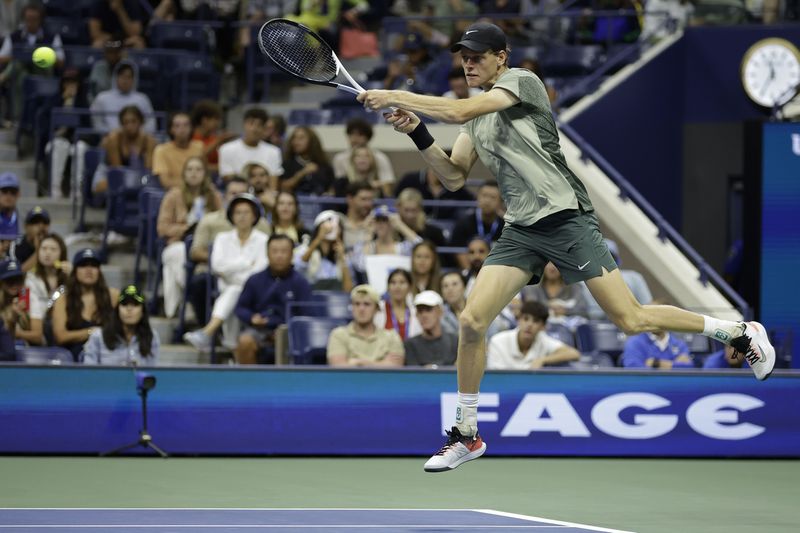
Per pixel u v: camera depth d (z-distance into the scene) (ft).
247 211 82.12
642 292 88.53
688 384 69.67
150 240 90.94
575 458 68.59
